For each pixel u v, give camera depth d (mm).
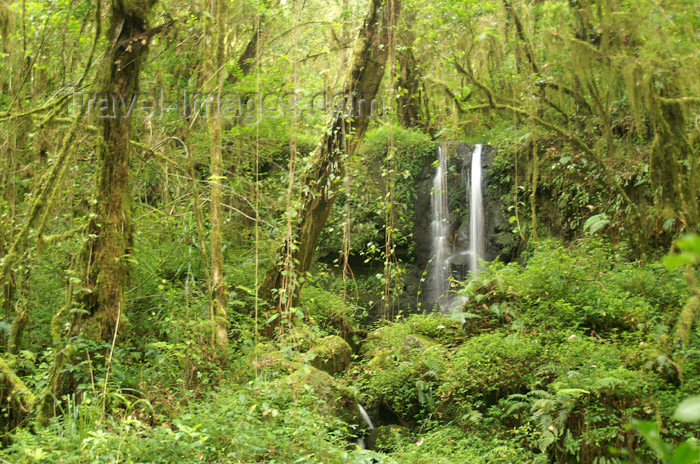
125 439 4254
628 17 6266
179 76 8492
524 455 5668
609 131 7496
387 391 7469
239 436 4523
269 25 8516
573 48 6852
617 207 9594
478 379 6562
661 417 5281
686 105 6148
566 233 11008
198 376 5809
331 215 12945
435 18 8133
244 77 8992
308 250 8688
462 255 12844
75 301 5434
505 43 8406
